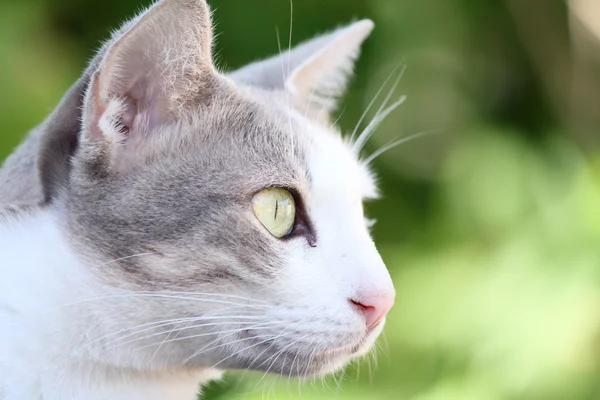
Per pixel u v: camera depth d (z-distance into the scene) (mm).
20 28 875
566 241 885
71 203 644
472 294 879
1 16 875
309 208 656
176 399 673
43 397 646
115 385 656
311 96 711
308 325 644
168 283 638
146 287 638
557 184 904
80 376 649
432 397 858
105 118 635
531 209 897
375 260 658
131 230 638
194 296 638
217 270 639
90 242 640
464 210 904
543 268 878
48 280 642
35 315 642
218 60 811
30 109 851
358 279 649
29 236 646
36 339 642
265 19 920
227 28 911
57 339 643
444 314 879
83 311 642
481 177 906
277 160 652
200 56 650
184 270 637
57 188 649
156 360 652
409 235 932
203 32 646
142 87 649
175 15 636
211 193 641
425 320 881
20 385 643
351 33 741
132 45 635
